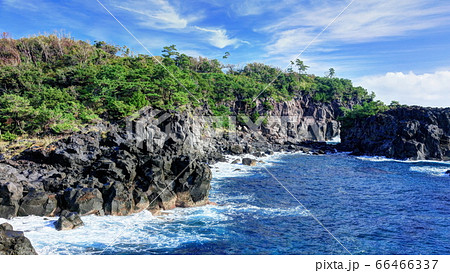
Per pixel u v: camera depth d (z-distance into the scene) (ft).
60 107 215.31
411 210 121.49
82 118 205.05
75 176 120.98
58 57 343.05
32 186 108.47
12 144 164.55
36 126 190.49
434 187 163.02
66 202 97.71
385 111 341.21
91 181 105.60
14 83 230.89
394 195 145.07
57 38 371.15
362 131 354.54
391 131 306.14
